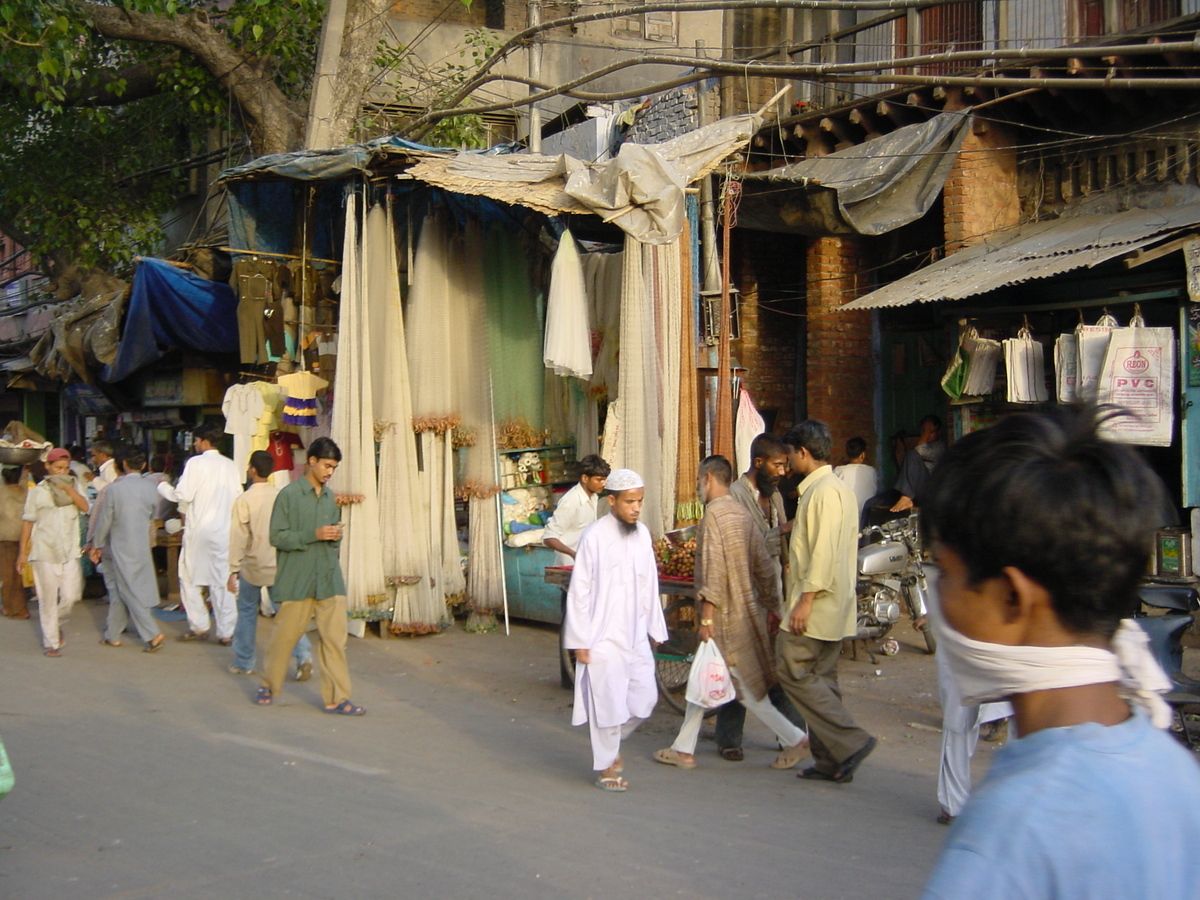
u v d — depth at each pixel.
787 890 4.36
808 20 12.43
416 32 18.12
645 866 4.62
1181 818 1.38
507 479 11.35
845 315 12.61
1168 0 9.71
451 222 10.92
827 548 5.68
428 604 10.52
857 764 5.84
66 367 15.69
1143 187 9.89
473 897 4.29
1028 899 1.30
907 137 10.14
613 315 11.14
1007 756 1.43
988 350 9.70
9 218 18.41
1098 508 1.39
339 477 10.32
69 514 9.95
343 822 5.21
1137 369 8.64
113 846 4.88
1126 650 1.53
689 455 9.70
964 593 1.48
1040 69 9.73
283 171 10.54
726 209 9.78
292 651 8.29
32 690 8.27
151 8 13.78
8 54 13.38
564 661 8.44
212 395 14.70
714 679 6.05
